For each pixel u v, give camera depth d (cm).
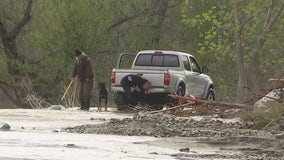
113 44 12381
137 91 6738
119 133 4200
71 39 11488
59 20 11575
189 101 5666
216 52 9900
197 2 11619
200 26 10850
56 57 11525
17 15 12244
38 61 12144
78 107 8050
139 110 6606
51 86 11994
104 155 2998
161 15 12988
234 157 3116
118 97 6900
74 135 3969
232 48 10119
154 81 6731
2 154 2908
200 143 3659
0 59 11831
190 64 7275
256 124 4638
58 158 2817
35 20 12325
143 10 12912
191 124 4675
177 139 3844
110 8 12238
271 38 9862
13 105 12712
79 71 7025
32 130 4300
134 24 12950
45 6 12031
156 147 3453
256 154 3247
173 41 13012
